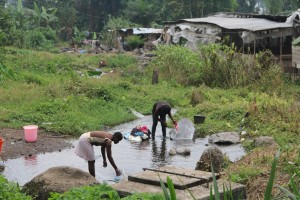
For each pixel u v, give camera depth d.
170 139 15.79
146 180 7.53
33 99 20.12
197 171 8.12
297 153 9.28
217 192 4.28
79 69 33.62
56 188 7.77
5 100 19.80
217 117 18.12
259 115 16.52
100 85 22.47
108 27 60.81
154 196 6.34
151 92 24.02
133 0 69.31
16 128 16.09
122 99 21.66
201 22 34.28
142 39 52.41
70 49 52.31
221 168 9.95
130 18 65.62
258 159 9.38
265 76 23.97
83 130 16.34
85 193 6.63
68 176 8.13
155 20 64.88
